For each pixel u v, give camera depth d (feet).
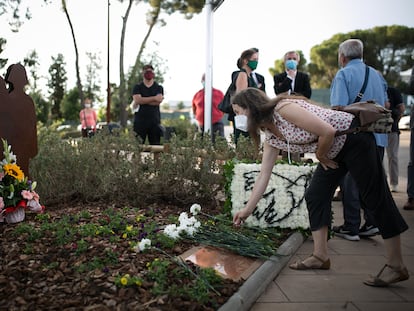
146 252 11.61
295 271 12.36
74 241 12.26
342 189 15.55
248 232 14.11
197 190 18.11
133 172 17.94
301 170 15.16
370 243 15.14
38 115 71.05
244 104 11.03
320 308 10.07
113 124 34.22
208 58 27.07
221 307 9.05
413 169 20.34
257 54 20.79
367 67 15.12
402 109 24.22
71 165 18.10
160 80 62.85
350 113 10.86
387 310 9.96
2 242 12.33
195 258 11.51
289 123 10.78
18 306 8.87
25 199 14.53
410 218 18.94
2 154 15.76
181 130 46.80
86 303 9.00
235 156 18.22
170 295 9.27
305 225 15.03
